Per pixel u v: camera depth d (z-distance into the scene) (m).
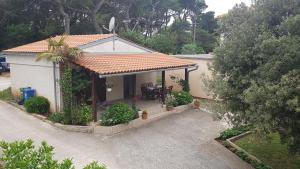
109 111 16.14
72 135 15.20
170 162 12.57
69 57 16.56
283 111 9.23
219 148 14.27
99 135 15.31
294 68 9.33
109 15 45.81
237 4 11.45
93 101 16.27
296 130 9.67
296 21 9.38
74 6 41.41
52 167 7.76
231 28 11.34
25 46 22.25
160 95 22.31
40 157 8.35
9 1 38.66
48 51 16.58
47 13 42.44
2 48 40.25
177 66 20.92
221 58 11.29
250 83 10.12
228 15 11.49
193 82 25.39
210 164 12.56
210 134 16.12
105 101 20.39
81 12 43.16
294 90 8.66
